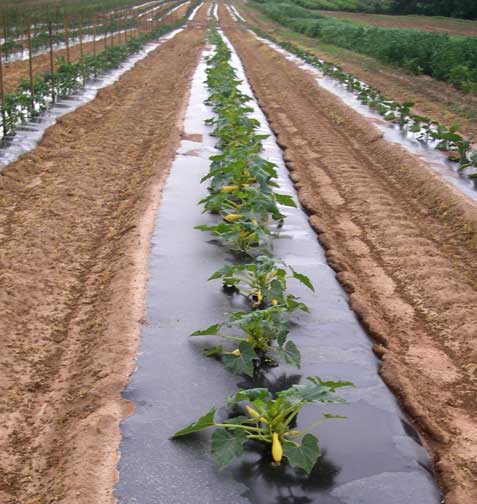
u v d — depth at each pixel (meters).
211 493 1.56
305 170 4.37
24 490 1.58
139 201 3.45
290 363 1.97
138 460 1.64
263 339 2.10
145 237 2.96
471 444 1.83
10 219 3.17
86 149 4.50
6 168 3.83
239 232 2.80
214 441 1.61
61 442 1.73
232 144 4.10
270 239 2.67
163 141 4.72
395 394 2.00
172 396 1.90
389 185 4.26
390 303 2.62
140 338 2.18
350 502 1.56
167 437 1.73
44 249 2.86
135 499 1.53
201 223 3.16
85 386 1.96
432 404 2.00
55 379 2.03
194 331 2.24
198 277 2.61
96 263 2.86
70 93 6.30
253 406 1.86
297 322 2.36
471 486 1.67
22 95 4.91
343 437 1.77
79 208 3.41
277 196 3.04
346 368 2.10
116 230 3.20
